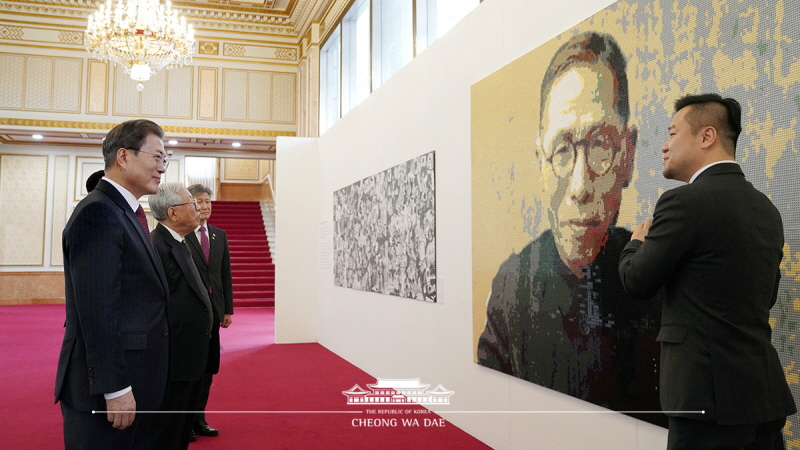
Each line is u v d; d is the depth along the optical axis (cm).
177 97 1262
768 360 162
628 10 279
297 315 870
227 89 1286
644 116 268
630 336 271
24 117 1186
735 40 227
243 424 441
